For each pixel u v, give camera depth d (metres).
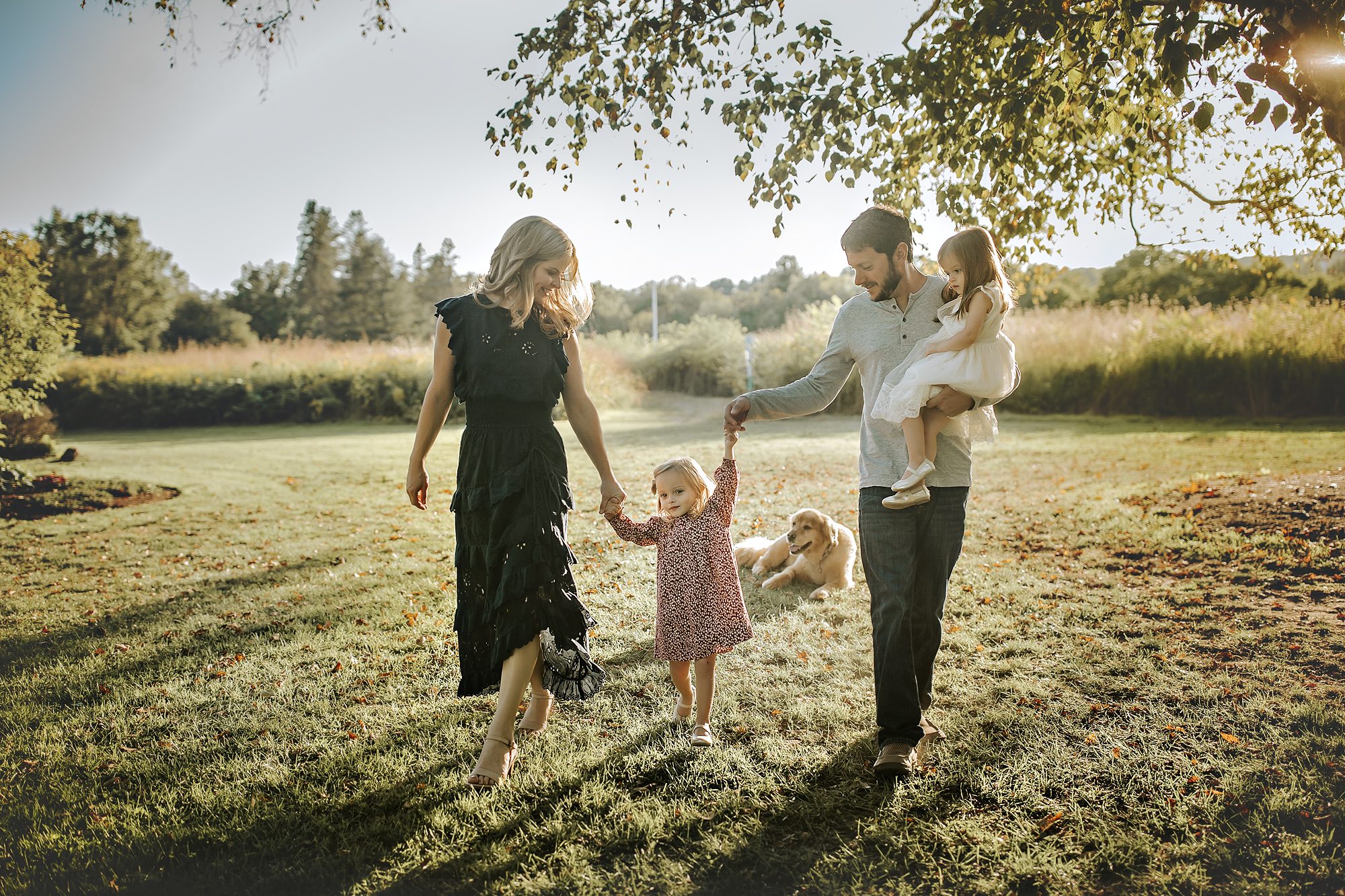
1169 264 23.91
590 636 4.06
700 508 2.98
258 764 2.85
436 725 3.11
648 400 25.42
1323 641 3.63
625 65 5.00
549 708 3.21
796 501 7.79
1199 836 2.21
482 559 2.69
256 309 57.25
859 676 3.51
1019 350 17.53
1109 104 4.64
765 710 3.18
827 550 4.80
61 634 4.43
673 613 2.94
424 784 2.66
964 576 4.99
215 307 53.03
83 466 12.04
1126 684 3.30
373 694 3.46
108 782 2.75
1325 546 5.05
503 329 2.67
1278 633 3.77
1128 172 5.34
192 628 4.45
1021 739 2.85
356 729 3.12
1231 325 15.71
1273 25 3.12
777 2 4.62
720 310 55.12
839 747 2.85
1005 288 2.72
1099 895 2.00
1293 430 12.07
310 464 11.95
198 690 3.55
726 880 2.12
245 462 12.26
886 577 2.71
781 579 4.88
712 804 2.48
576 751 2.84
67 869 2.22
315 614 4.62
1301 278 18.27
